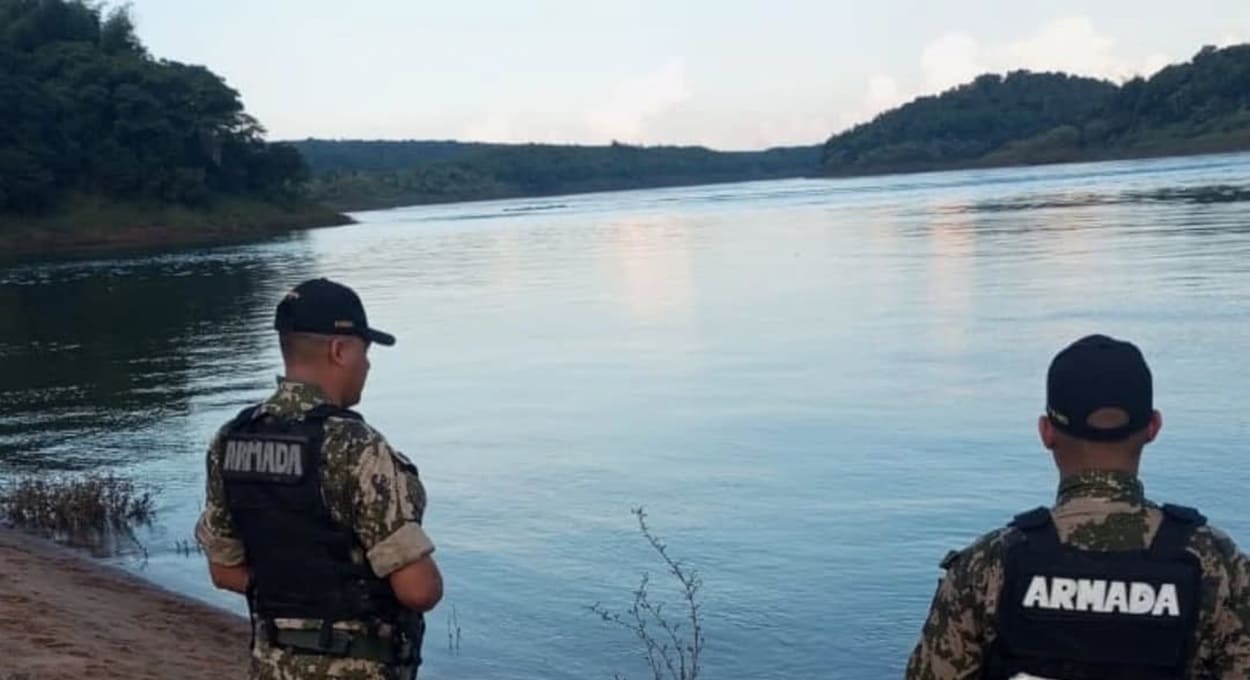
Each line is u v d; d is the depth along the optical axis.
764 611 9.02
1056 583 2.63
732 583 9.70
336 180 197.50
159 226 97.06
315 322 3.48
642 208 122.19
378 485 3.30
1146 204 62.22
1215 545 2.63
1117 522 2.65
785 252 50.16
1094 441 2.70
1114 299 26.55
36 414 20.84
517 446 15.83
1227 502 11.14
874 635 8.47
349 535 3.32
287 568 3.34
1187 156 154.62
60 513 12.71
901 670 7.89
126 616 9.12
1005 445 14.09
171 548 11.79
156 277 54.59
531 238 74.62
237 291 45.53
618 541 11.12
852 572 9.84
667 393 19.22
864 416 16.30
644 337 26.62
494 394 20.19
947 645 2.76
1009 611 2.66
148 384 23.84
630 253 56.03
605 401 18.86
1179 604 2.57
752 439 15.32
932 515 11.39
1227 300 24.92
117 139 100.44
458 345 27.14
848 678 7.81
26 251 88.31
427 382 21.94
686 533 11.23
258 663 3.39
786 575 9.84
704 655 8.24
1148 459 12.74
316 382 3.49
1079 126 188.12
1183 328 21.59
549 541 11.25
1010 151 194.25
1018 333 22.86
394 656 3.37
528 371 22.62
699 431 16.02
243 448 3.44
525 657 8.38
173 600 9.81
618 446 15.41
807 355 22.28
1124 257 36.03
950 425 15.36
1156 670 2.59
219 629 9.00
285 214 108.62
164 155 102.12
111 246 90.50
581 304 34.84
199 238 96.62
